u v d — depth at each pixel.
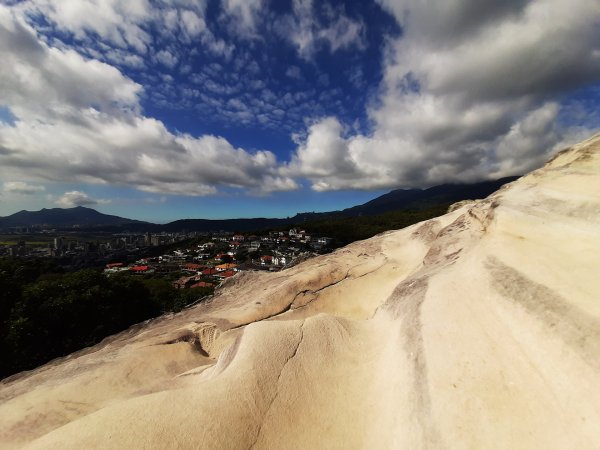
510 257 7.72
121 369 8.99
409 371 5.88
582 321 4.91
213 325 11.78
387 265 15.92
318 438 5.48
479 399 4.72
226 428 5.21
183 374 8.61
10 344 23.97
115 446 4.54
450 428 4.45
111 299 32.69
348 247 20.05
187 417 5.20
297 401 6.11
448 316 6.83
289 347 7.41
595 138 10.30
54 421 6.97
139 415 5.11
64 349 27.34
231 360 7.25
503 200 10.53
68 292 29.95
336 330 8.55
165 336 11.19
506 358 5.28
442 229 15.79
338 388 6.57
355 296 13.73
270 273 19.22
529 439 4.05
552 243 7.58
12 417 7.10
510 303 6.27
